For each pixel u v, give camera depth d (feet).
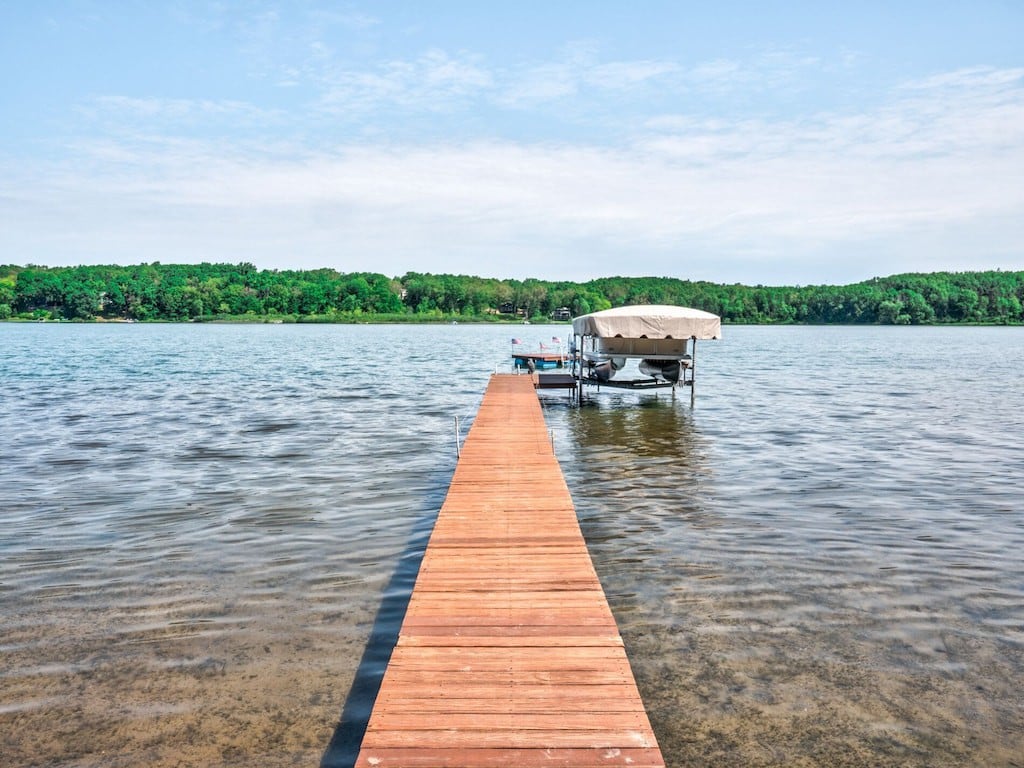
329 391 107.45
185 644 25.09
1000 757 19.33
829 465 54.34
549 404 94.63
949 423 75.66
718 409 88.69
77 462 54.85
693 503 43.39
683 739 20.06
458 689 18.66
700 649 24.82
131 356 195.62
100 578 31.01
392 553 34.24
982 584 30.40
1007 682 22.79
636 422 77.61
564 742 16.52
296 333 422.82
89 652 24.53
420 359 188.96
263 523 38.96
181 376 132.98
